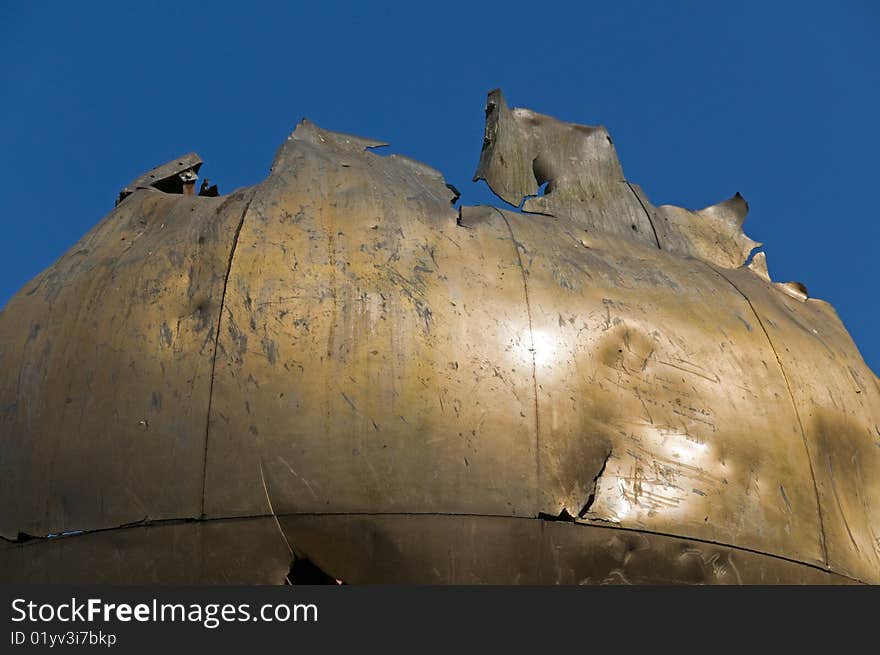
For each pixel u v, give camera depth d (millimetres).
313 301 12891
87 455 12805
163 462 12547
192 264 13383
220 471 12430
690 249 16094
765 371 13898
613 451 12859
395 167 14938
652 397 13188
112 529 12594
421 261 13305
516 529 12430
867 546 13938
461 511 12352
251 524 12352
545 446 12633
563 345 13047
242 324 12828
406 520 12312
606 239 14672
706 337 13773
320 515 12305
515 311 13117
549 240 14070
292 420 12445
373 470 12344
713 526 12953
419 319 12859
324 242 13352
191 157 15969
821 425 14070
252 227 13531
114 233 14406
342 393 12500
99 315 13336
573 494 12609
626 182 16344
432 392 12570
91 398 12969
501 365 12797
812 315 15438
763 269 16344
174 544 12445
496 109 16219
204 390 12633
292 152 14609
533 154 16156
